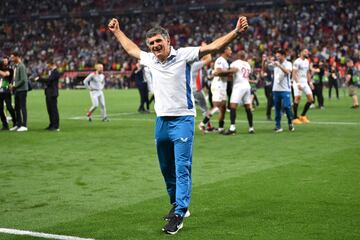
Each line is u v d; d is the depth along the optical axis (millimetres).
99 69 18062
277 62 13930
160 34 5570
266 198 6934
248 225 5777
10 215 6395
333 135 13180
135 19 61031
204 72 20172
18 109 15617
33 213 6473
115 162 10016
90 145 12359
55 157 10695
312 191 7250
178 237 5430
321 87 22156
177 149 5695
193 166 9391
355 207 6391
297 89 16188
